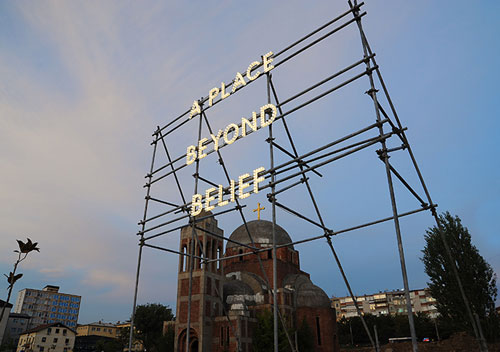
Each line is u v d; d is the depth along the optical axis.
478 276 39.66
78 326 156.62
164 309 80.50
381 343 91.00
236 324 44.62
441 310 41.44
